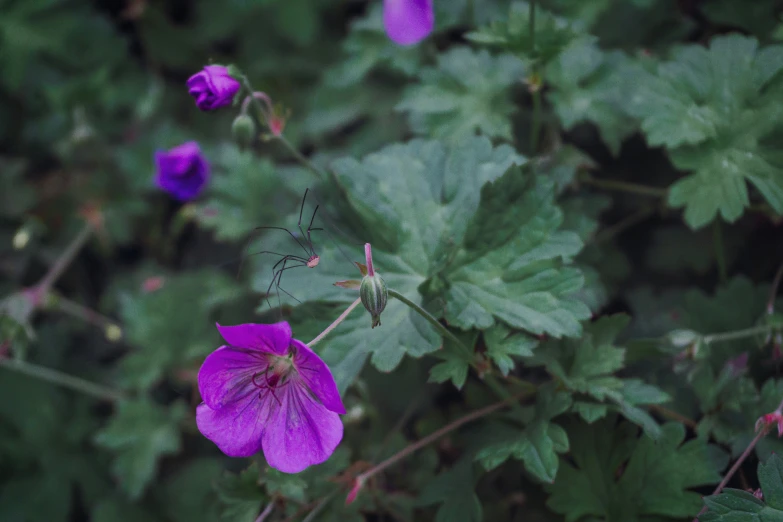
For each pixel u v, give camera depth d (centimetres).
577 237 43
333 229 45
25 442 56
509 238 43
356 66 54
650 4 52
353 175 45
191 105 65
